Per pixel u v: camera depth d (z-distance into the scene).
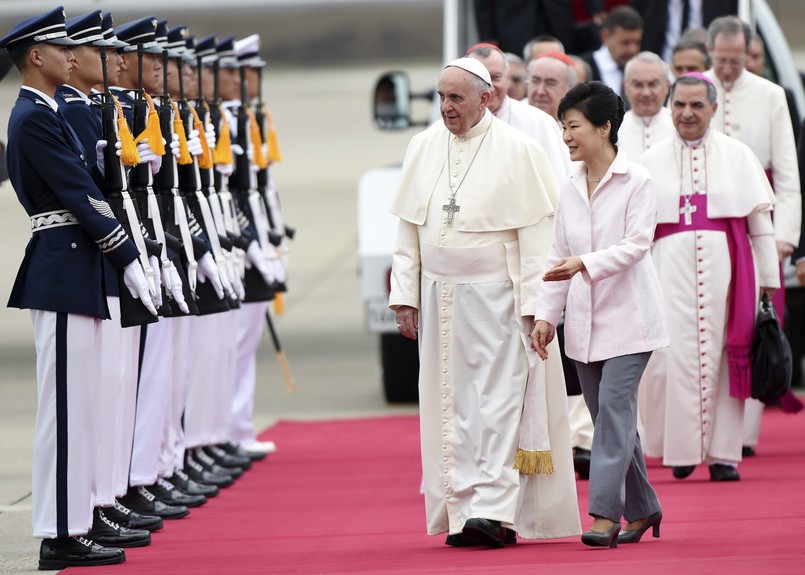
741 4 40.53
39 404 23.69
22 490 32.28
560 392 24.45
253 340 36.06
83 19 24.44
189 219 28.67
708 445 30.59
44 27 23.28
